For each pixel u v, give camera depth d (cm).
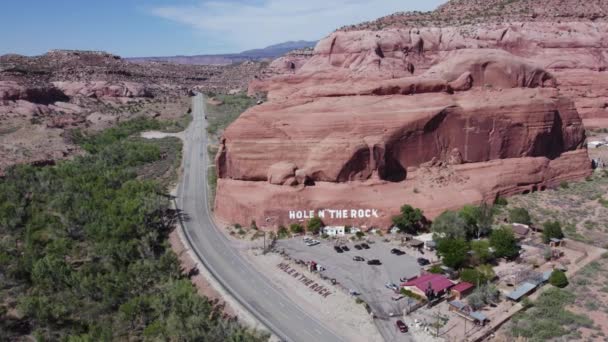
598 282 6103
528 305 5612
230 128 8675
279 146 8400
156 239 7812
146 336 5244
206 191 10594
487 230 7569
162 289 6125
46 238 7912
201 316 5294
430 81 9169
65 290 6334
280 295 6147
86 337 4984
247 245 7662
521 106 9025
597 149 12538
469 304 5634
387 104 8750
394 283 6338
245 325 5466
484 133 8906
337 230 7950
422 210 8044
